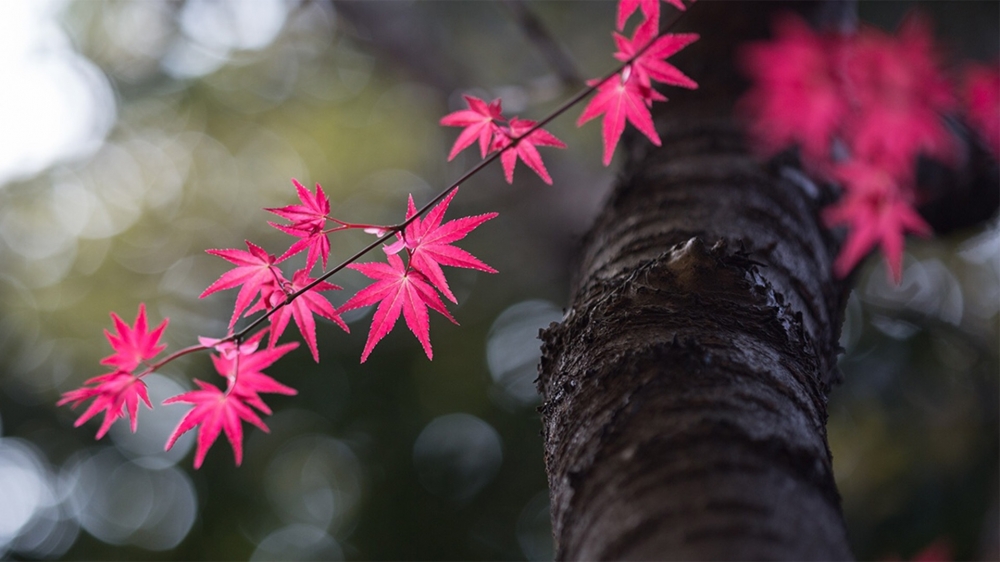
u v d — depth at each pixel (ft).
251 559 16.63
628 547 2.40
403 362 17.02
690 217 4.73
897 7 14.62
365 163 20.38
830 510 2.56
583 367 3.49
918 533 13.08
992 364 14.07
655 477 2.58
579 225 13.01
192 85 20.21
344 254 17.98
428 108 16.30
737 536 2.28
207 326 18.39
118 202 20.66
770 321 3.55
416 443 16.74
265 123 20.74
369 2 14.57
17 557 17.10
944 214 8.08
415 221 4.01
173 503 17.19
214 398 4.57
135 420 4.64
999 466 12.56
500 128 4.45
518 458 16.79
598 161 16.99
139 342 4.52
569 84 9.91
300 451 17.17
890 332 14.94
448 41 17.88
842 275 6.06
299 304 4.23
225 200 20.30
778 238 4.77
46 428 17.84
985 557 11.50
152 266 19.54
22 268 19.79
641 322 3.50
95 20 18.85
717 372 3.03
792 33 6.39
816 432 3.01
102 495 17.67
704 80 6.49
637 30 4.40
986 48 13.88
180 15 17.21
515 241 16.61
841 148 6.73
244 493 16.34
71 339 18.90
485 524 16.30
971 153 7.70
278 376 16.61
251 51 19.12
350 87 19.81
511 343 17.88
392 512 16.19
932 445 13.87
